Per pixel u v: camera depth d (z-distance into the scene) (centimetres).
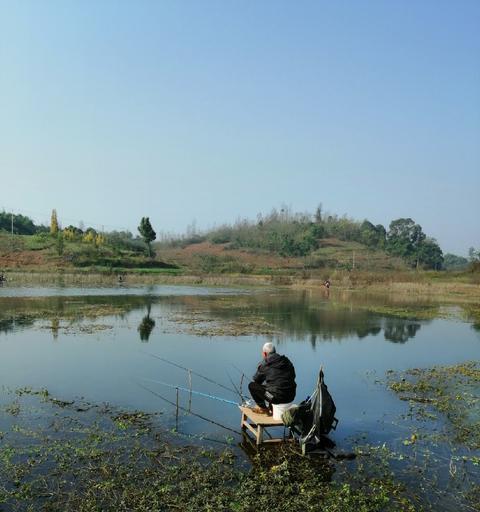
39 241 9319
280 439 912
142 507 651
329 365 1585
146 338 1986
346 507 670
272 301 3878
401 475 782
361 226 15525
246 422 968
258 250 12425
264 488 709
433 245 14238
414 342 2095
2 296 3712
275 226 15262
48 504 654
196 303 3562
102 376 1359
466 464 829
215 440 905
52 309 2900
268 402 922
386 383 1362
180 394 1205
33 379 1310
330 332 2294
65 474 743
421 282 6153
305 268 9581
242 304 3572
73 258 8281
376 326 2538
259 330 2284
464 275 7131
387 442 921
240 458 827
